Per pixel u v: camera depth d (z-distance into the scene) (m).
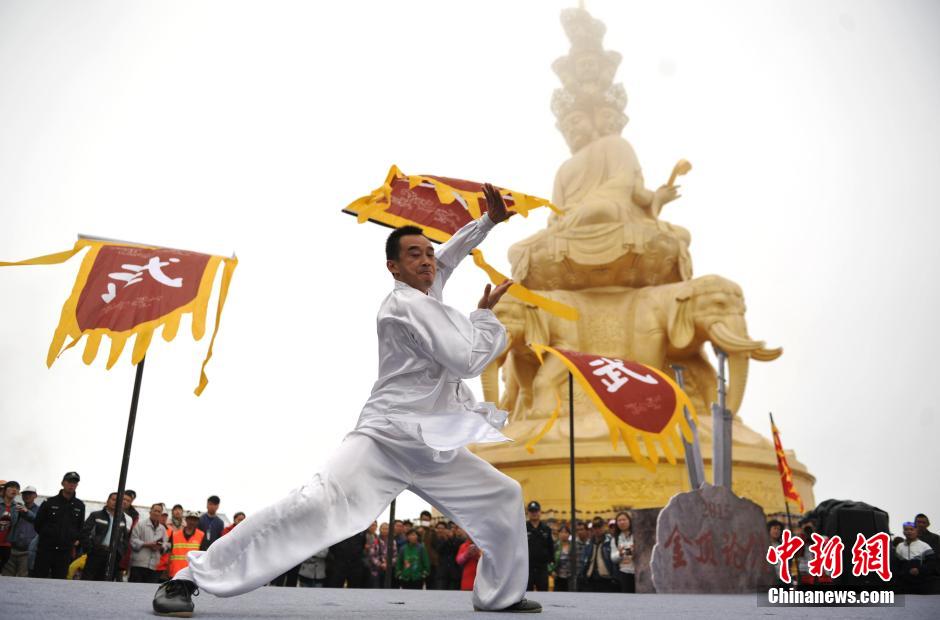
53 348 7.29
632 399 12.16
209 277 7.84
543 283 25.38
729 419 14.45
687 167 25.14
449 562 14.32
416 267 4.85
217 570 3.87
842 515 9.82
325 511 4.06
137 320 7.45
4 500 12.38
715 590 10.78
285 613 4.26
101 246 7.84
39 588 5.37
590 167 26.80
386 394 4.54
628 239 24.09
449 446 4.21
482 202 5.91
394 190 6.03
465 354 4.37
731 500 11.36
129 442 8.38
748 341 21.95
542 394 22.97
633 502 19.81
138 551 12.07
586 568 13.63
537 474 20.84
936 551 11.69
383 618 3.99
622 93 28.89
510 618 4.32
